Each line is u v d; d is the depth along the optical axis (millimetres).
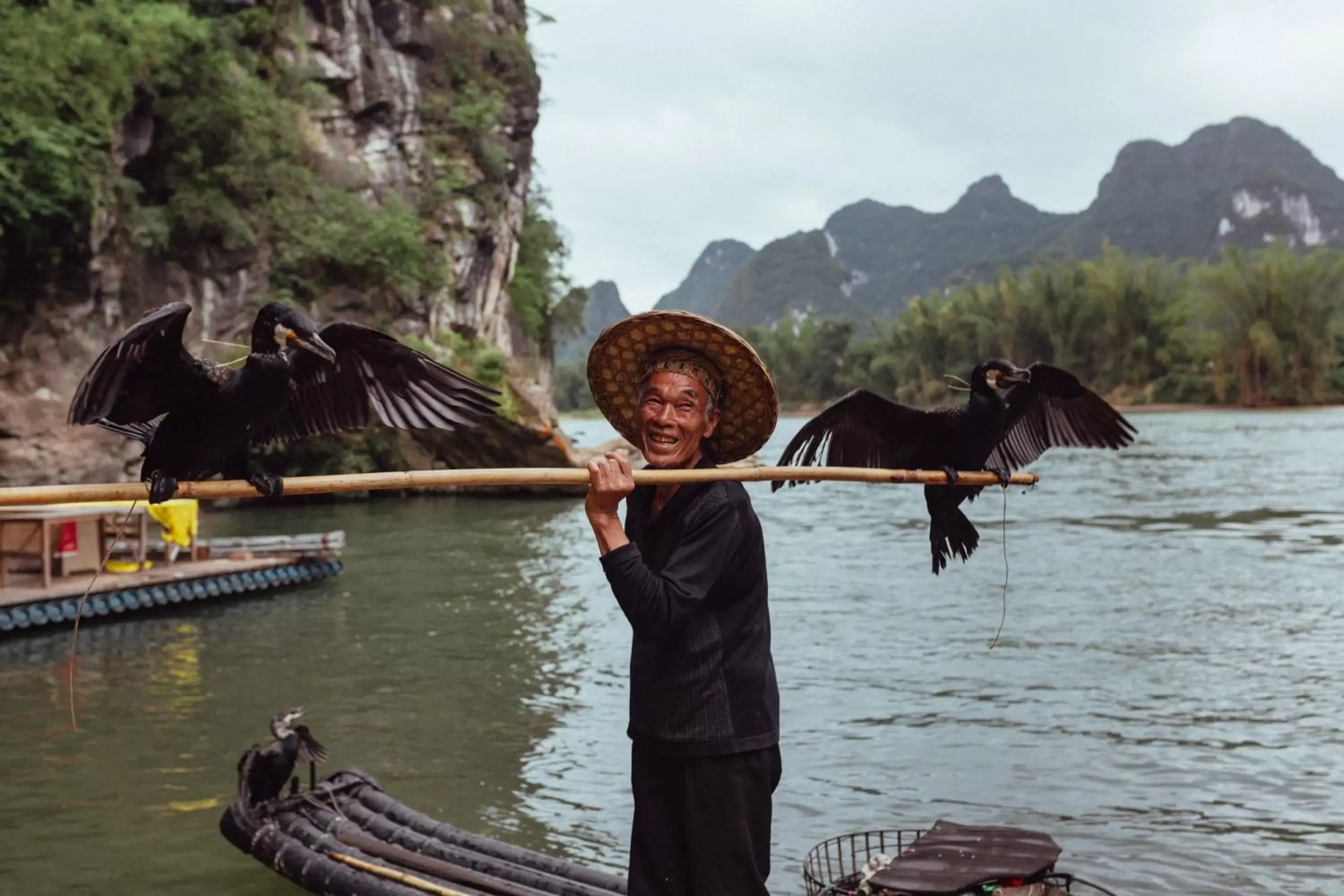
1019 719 10156
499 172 42969
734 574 3240
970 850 5605
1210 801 8195
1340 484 33469
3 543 15766
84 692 11492
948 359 119438
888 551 21375
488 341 43375
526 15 48250
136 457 26938
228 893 6906
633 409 3619
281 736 7469
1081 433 5105
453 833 6988
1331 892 6797
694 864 3180
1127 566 18828
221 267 31516
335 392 3518
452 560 21375
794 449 4754
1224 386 96750
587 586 18219
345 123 38562
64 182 24391
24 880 7074
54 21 25984
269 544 18859
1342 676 11523
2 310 25281
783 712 10438
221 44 32562
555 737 9977
